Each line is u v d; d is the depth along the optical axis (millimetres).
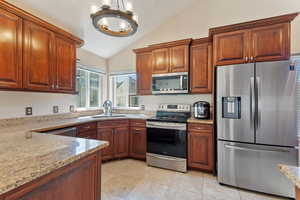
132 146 3096
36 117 2416
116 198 1884
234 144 2137
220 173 2215
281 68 1894
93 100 3777
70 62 2482
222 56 2312
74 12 2352
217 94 2244
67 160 910
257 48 2119
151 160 2803
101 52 3680
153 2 2771
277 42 2031
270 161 1944
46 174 825
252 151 2023
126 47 3801
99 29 1657
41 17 2248
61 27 2566
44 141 1280
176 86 2965
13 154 971
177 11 3238
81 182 1068
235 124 2121
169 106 3252
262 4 2684
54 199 875
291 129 1857
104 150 2885
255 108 2006
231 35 2264
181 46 2918
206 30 3078
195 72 2865
